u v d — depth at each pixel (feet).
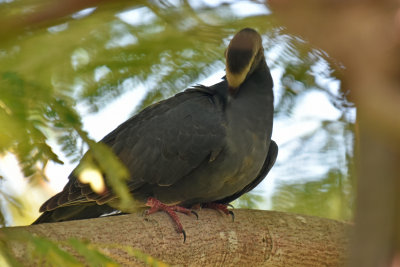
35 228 24.67
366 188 8.53
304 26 7.02
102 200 32.71
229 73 30.12
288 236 32.32
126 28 14.37
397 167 8.05
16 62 12.88
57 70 14.02
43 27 9.22
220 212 32.27
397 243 8.50
